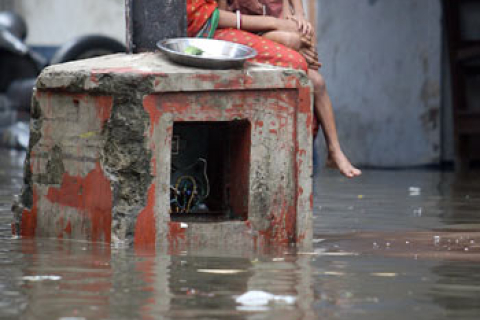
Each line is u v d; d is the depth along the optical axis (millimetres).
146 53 11703
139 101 10531
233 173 11766
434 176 26328
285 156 11148
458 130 29875
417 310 6824
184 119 10695
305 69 12141
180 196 12258
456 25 30062
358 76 31516
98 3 56250
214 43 11484
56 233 11523
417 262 9297
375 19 31281
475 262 9312
